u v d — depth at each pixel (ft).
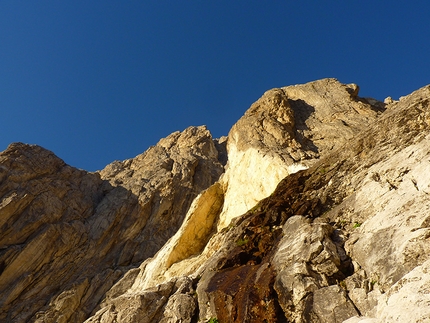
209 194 89.56
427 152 42.37
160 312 47.75
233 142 97.14
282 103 96.63
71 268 108.88
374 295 31.81
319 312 33.58
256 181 79.10
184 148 169.78
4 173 122.52
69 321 90.53
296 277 36.45
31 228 114.32
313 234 39.91
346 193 48.24
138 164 164.35
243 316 38.17
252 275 41.98
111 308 50.08
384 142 50.14
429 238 31.48
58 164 143.43
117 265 110.93
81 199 133.69
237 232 52.95
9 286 100.27
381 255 34.22
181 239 80.89
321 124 91.71
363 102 103.81
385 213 38.63
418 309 25.22
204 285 45.78
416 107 50.26
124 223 126.31
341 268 36.42
